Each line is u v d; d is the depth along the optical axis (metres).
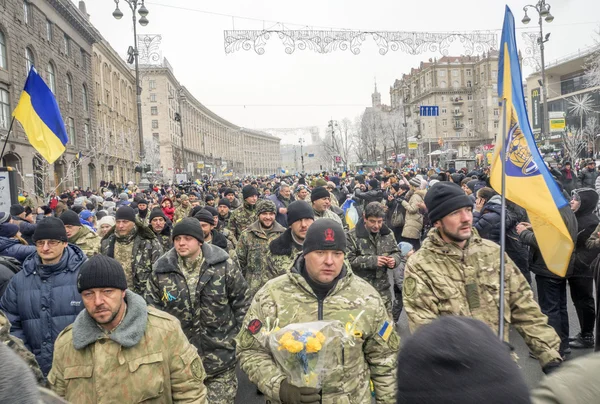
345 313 2.86
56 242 4.06
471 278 3.16
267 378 2.63
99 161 48.62
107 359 2.81
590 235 5.64
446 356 1.12
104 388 2.78
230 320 4.58
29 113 8.55
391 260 5.74
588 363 1.41
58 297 4.02
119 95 61.06
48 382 2.94
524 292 3.21
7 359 1.35
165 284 4.47
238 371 6.20
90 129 47.62
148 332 2.89
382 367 2.86
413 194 10.90
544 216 3.75
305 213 5.37
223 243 6.67
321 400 2.62
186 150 101.00
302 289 2.94
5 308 4.06
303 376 2.49
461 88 84.06
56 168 38.09
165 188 30.97
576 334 6.47
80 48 45.44
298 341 2.46
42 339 4.00
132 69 67.12
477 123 83.94
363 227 6.04
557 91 63.66
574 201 5.69
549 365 2.99
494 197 6.95
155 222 7.74
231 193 14.41
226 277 4.55
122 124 61.97
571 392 1.34
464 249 3.23
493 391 1.08
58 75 39.12
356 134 82.25
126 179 60.31
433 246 3.24
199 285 4.46
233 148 151.88
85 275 2.77
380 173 27.52
